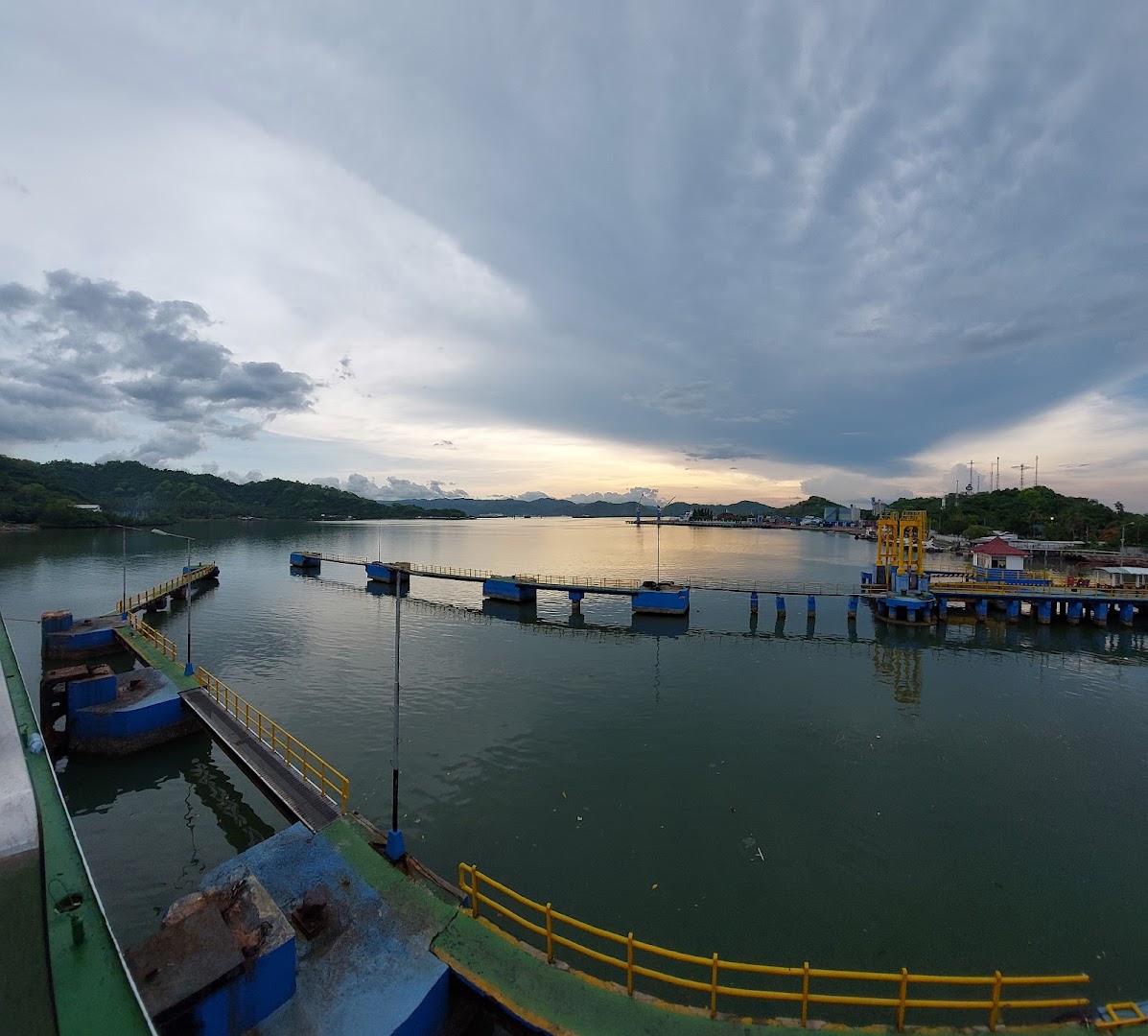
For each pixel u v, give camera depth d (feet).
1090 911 60.75
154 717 95.35
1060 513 536.42
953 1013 49.60
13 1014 18.60
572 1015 38.96
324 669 140.26
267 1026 36.88
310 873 52.95
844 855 69.15
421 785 83.35
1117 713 115.96
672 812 77.15
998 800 81.61
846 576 337.72
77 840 37.73
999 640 180.86
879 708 116.88
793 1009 49.98
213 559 378.32
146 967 34.04
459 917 47.62
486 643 169.58
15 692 59.31
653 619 205.57
